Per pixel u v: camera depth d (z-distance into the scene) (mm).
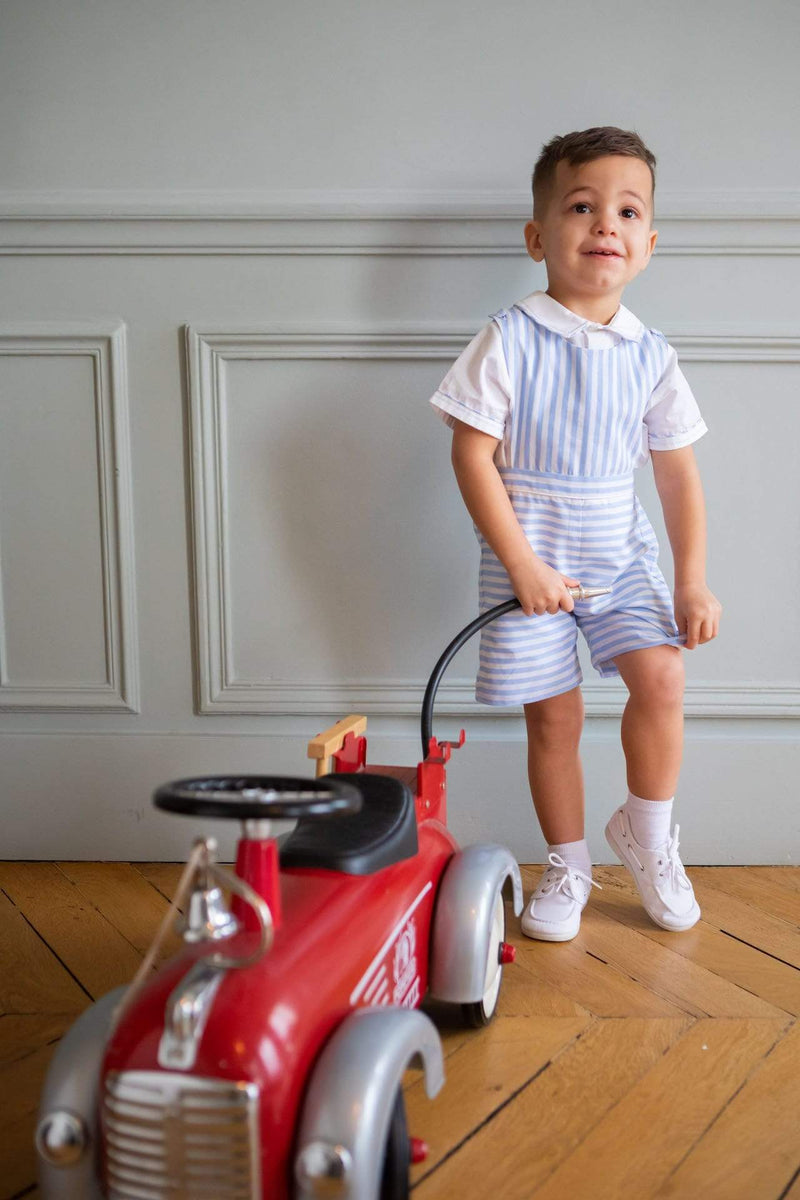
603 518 1192
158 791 626
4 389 1323
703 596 1189
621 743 1301
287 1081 605
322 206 1270
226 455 1328
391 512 1340
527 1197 750
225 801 595
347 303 1299
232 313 1305
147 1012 615
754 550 1342
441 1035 965
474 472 1151
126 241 1286
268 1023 606
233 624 1361
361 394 1317
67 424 1327
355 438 1327
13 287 1304
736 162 1277
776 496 1333
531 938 1170
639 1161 790
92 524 1344
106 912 1229
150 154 1279
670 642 1188
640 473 1337
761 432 1320
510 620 1183
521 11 1259
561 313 1161
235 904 686
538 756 1231
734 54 1263
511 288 1293
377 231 1282
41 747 1374
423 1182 764
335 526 1344
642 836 1204
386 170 1281
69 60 1267
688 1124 835
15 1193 751
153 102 1272
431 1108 853
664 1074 903
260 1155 589
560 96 1270
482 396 1146
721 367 1308
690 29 1260
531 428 1168
